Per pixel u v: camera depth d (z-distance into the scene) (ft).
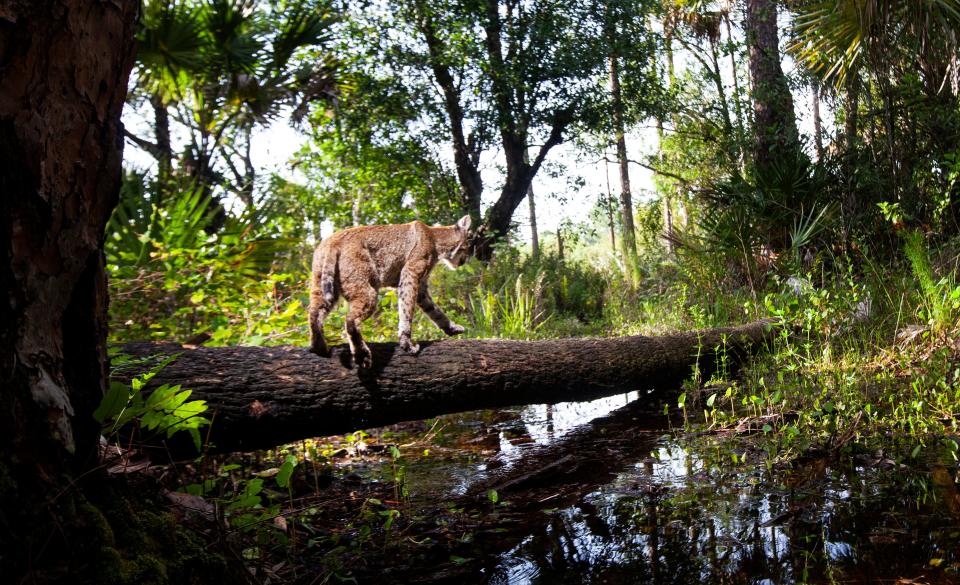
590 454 13.52
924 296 19.95
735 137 40.70
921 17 25.48
